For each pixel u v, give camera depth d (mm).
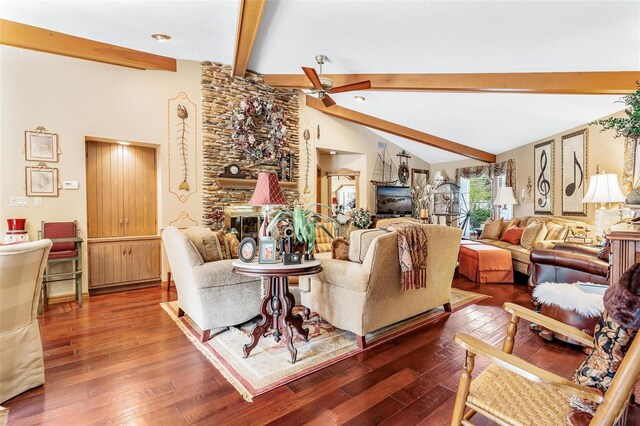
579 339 1387
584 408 1124
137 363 2412
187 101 5059
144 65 4652
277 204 2678
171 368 2334
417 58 3867
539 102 4832
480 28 3041
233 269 2625
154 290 4629
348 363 2400
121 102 4539
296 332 2951
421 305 3195
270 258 2525
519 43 3230
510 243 5809
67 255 3947
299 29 3527
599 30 2852
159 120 4836
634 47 3109
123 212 4840
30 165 3949
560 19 2744
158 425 1738
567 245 3852
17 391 1989
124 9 3434
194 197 5145
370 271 2525
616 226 2449
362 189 7816
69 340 2842
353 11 3029
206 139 5184
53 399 1965
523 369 1083
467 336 1303
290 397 1984
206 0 3225
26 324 2057
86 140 4496
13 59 3846
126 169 4859
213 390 2059
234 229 5352
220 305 2848
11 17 3635
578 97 4453
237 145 5410
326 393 2023
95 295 4371
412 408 1874
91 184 4602
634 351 858
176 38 4160
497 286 4754
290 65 4867
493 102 5129
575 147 5367
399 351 2594
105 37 4141
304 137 6484
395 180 8547
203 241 2998
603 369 1098
